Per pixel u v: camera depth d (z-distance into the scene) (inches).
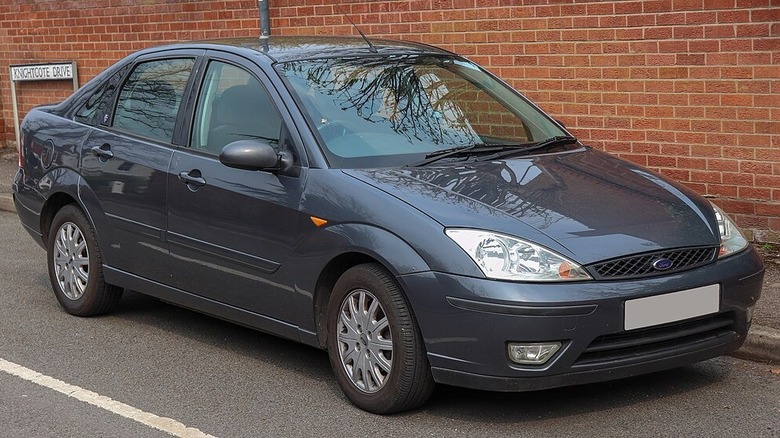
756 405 208.5
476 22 371.6
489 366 187.0
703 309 197.3
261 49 246.2
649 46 328.8
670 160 330.0
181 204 240.4
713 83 317.1
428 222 193.8
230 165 217.9
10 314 285.1
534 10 354.6
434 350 191.9
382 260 196.2
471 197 201.2
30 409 213.2
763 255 303.7
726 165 318.3
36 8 544.4
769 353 233.1
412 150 222.8
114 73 276.4
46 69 540.4
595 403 209.9
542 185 210.5
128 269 261.0
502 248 187.9
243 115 235.5
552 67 353.1
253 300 228.1
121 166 257.8
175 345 255.6
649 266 193.2
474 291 185.8
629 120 337.1
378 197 202.1
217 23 462.3
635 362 192.7
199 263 238.5
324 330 214.8
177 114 250.7
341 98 230.4
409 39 392.8
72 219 275.0
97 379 231.5
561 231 192.5
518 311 183.3
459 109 240.4
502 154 228.4
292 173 218.1
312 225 210.7
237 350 251.1
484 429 196.9
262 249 222.1
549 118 254.2
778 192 309.4
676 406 208.1
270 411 209.6
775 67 304.5
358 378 207.0
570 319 184.7
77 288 278.2
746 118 312.3
